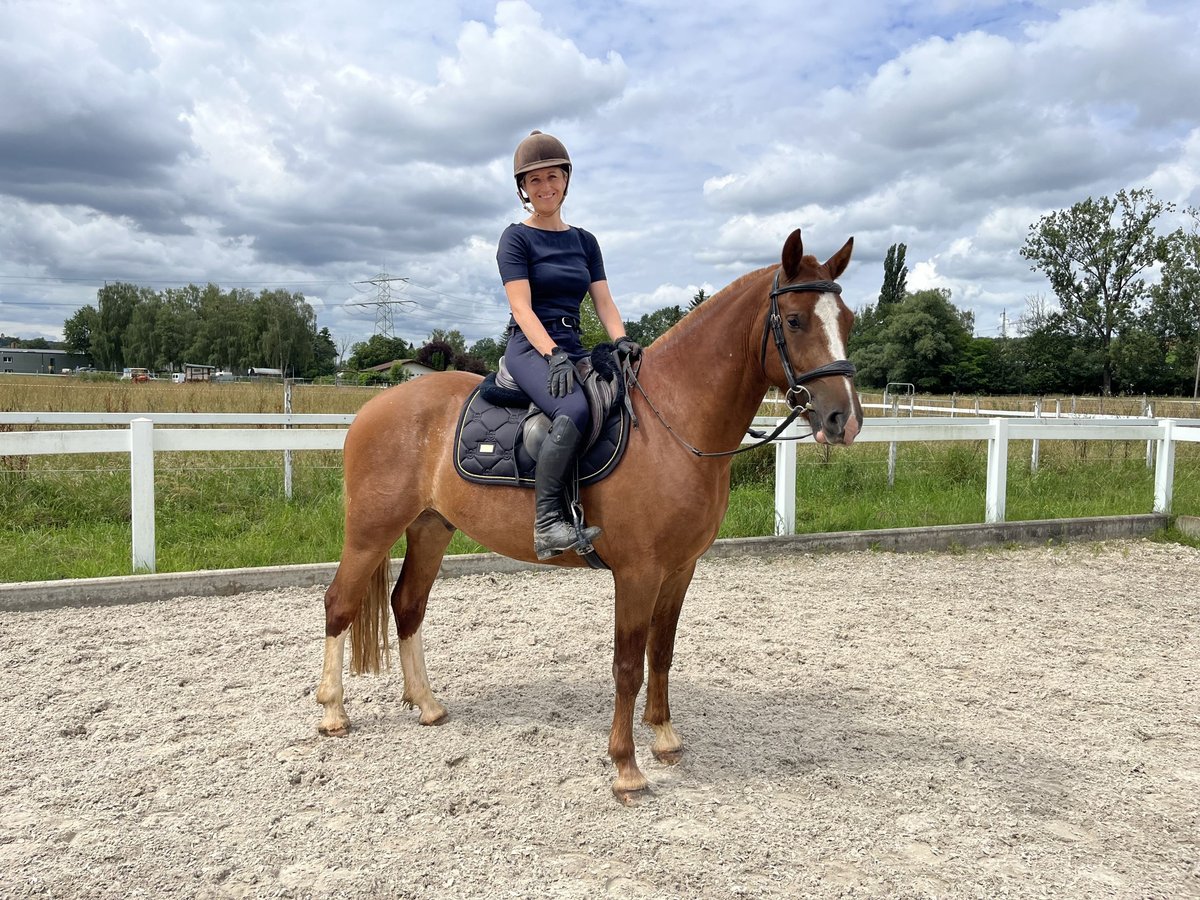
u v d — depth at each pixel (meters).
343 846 2.67
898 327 60.94
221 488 8.90
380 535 3.55
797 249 2.80
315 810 2.92
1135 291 56.06
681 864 2.57
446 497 3.41
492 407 3.33
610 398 3.01
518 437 3.17
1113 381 57.59
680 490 2.96
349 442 3.65
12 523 7.41
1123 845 2.76
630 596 3.02
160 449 5.97
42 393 19.56
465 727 3.67
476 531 3.36
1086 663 4.75
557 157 3.19
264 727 3.64
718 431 3.04
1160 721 3.88
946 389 60.78
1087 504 9.48
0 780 3.11
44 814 2.86
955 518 8.55
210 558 6.39
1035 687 4.32
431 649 4.79
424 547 3.79
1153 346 53.91
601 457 2.99
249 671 4.36
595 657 4.67
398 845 2.68
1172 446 8.88
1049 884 2.50
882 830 2.80
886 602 6.01
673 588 3.27
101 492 8.35
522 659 4.62
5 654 4.53
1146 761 3.42
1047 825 2.88
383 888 2.44
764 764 3.32
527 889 2.43
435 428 3.51
